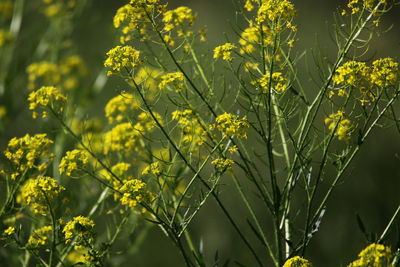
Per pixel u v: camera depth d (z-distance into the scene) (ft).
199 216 31.60
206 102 16.53
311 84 37.24
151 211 15.80
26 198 17.97
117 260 22.22
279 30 15.83
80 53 37.09
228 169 16.55
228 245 30.12
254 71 19.81
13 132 31.81
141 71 19.89
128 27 16.87
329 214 30.09
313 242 29.60
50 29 29.43
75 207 20.92
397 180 30.25
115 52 15.69
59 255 18.35
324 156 16.17
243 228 30.86
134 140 19.36
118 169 19.60
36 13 35.86
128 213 18.89
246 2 16.93
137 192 15.70
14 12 30.25
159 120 18.99
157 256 30.19
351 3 16.42
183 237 30.86
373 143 31.37
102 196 19.45
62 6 29.63
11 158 17.97
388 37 43.04
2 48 28.50
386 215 29.63
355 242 29.30
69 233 16.16
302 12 47.14
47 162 18.31
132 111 19.66
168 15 17.20
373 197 29.86
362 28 16.24
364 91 16.10
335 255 29.07
